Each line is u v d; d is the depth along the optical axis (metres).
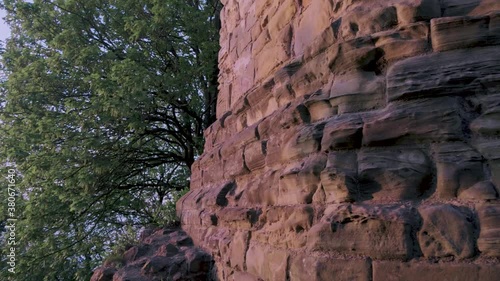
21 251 8.59
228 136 3.46
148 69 8.07
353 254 1.45
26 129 7.60
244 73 3.39
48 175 7.36
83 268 9.34
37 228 7.71
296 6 2.44
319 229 1.55
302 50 2.32
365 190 1.54
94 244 8.88
